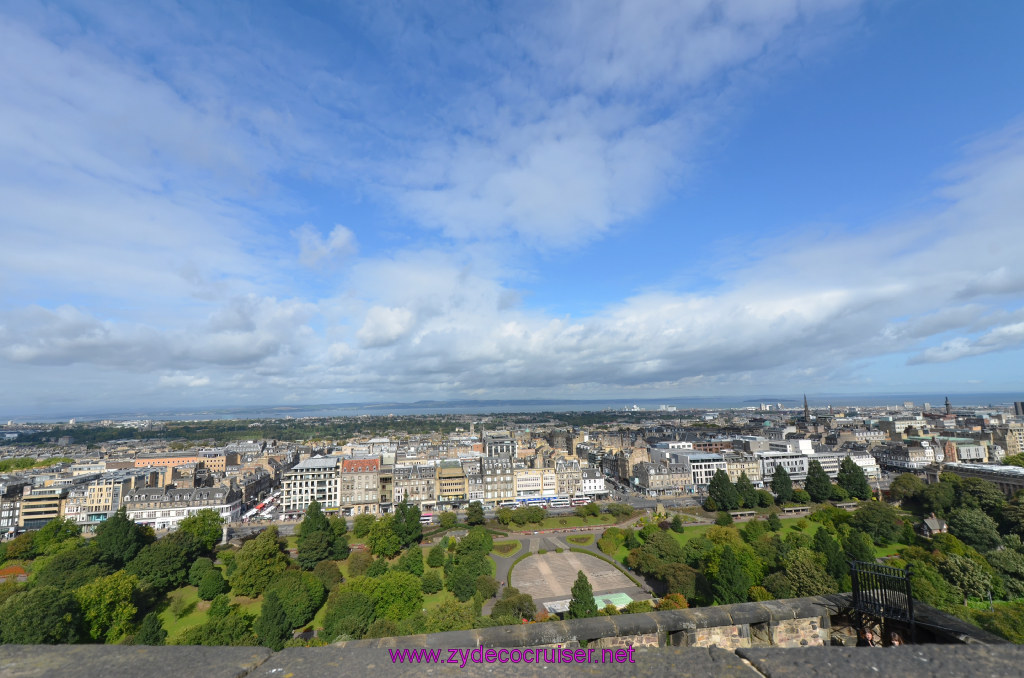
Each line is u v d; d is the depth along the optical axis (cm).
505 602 11306
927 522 17912
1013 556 12975
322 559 15650
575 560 16525
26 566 16462
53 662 1142
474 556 14712
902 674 1048
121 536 15212
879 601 2038
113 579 11612
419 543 18162
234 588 13075
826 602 2150
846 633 2164
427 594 13712
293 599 11750
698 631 1953
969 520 15738
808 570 11288
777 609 2072
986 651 1146
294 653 1212
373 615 10794
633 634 1859
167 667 1120
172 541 14625
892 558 14388
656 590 14000
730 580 11706
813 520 19538
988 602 11538
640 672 1084
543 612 12144
